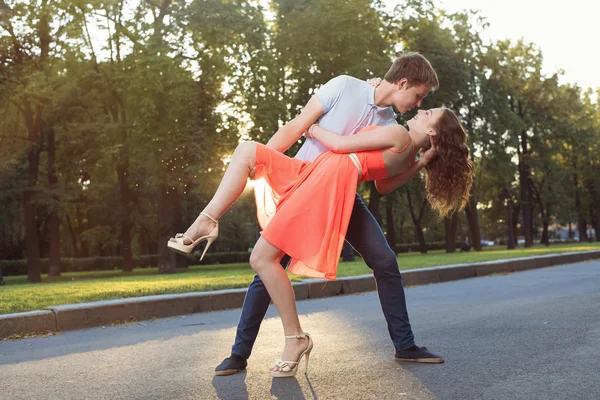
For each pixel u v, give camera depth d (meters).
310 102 3.63
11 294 9.03
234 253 48.41
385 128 3.51
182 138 25.42
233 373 3.71
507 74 39.00
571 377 3.30
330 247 3.40
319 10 29.28
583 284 9.32
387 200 34.06
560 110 46.44
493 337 4.72
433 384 3.26
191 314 7.98
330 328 5.77
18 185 27.52
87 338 6.00
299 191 3.44
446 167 3.76
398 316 3.88
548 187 51.53
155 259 44.41
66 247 46.69
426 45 33.94
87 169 29.14
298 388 3.28
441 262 15.91
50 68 25.55
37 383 3.73
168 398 3.19
